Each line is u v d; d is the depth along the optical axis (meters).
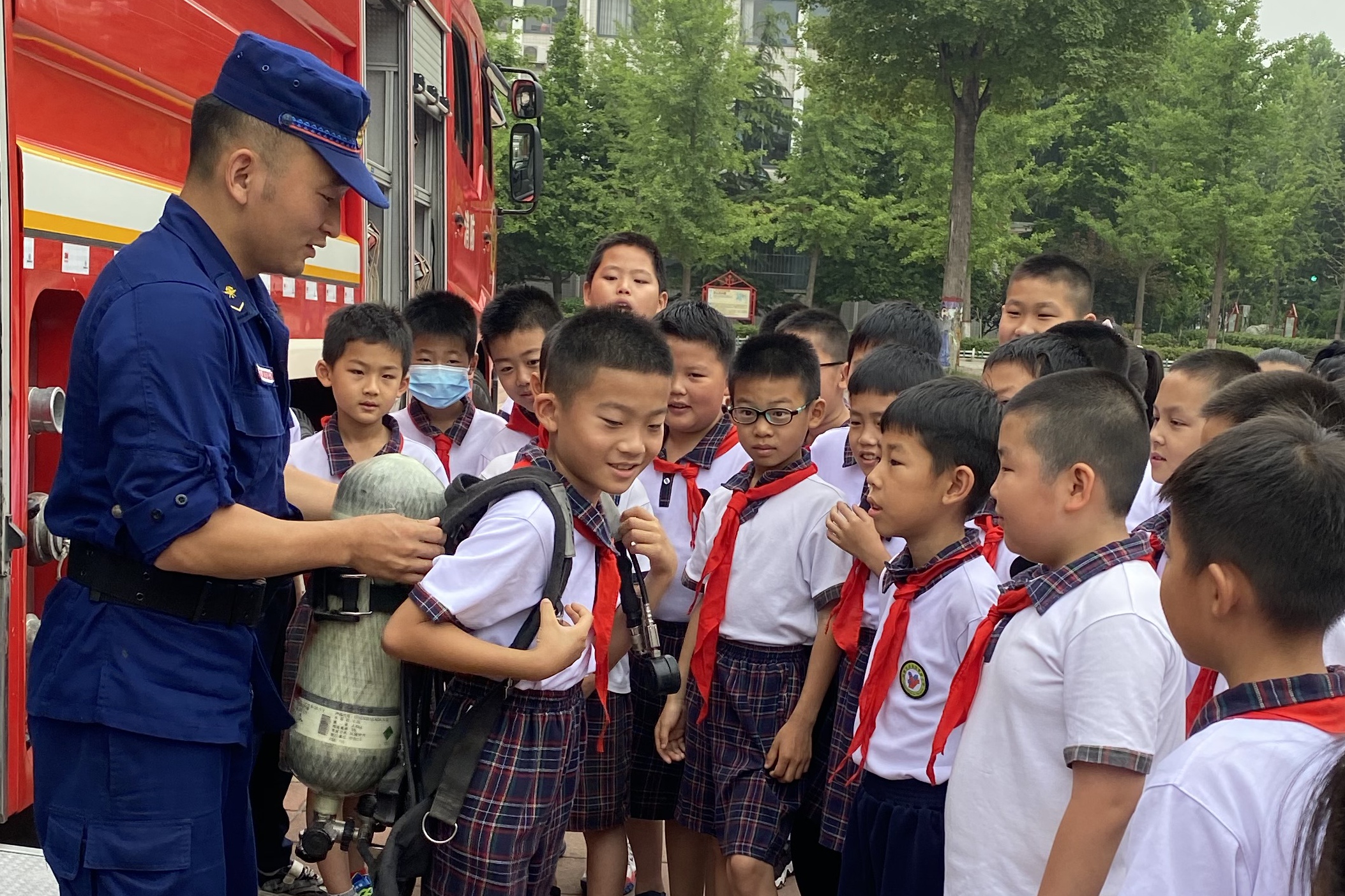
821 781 2.96
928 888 2.28
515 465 2.38
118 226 2.97
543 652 2.06
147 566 2.06
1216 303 31.86
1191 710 2.29
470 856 2.13
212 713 2.12
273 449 2.27
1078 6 20.02
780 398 2.92
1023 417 2.07
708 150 27.98
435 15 6.09
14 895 2.67
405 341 3.57
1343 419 2.29
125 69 3.02
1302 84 39.91
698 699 3.01
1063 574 2.00
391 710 2.18
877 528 2.46
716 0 27.42
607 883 2.95
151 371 1.97
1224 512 1.44
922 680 2.33
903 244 30.52
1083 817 1.82
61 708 2.06
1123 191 36.81
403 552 2.06
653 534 2.46
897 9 20.70
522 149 8.32
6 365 2.45
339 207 2.30
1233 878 1.27
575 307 34.38
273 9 3.99
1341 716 1.35
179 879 2.09
